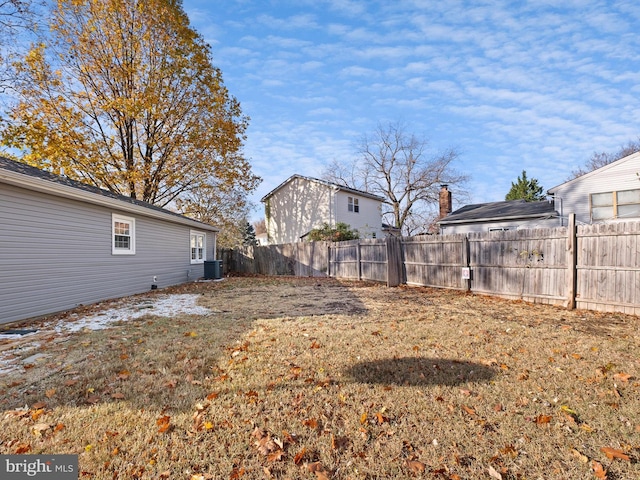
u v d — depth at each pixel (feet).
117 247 29.89
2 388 10.23
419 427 8.05
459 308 21.74
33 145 42.80
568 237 21.20
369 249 39.78
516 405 8.95
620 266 19.08
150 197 54.03
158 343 14.71
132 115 46.16
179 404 9.19
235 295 30.09
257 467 6.82
